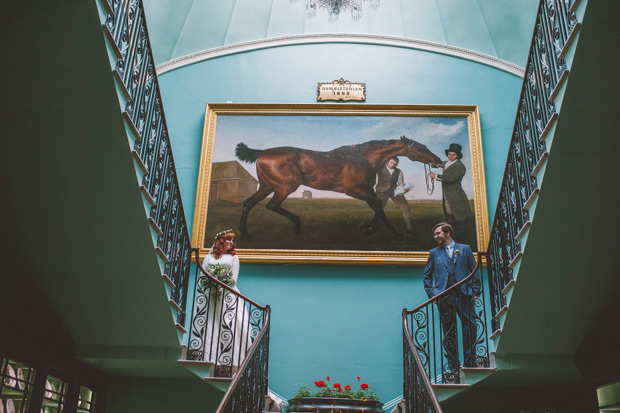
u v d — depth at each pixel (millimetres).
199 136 10500
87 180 5488
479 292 7590
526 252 5934
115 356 7398
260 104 10500
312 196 9961
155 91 6227
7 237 6113
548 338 6859
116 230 5969
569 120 4906
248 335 7641
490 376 7641
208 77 10945
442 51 11039
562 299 6355
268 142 10320
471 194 9859
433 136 10281
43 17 4332
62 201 5691
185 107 10695
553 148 5102
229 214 9859
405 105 10430
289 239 9688
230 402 5234
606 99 4738
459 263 8203
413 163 10117
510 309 6523
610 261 5930
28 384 6570
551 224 5645
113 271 6418
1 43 4480
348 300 9312
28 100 4844
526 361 7102
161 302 6730
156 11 10250
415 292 9328
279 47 11219
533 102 5875
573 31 4539
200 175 10016
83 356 7410
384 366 8891
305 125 10430
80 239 6094
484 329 7301
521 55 10641
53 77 4684
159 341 7297
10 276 6344
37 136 5105
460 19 11062
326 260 9477
